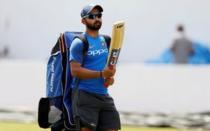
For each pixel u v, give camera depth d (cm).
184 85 3400
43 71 3559
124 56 4112
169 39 4053
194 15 4022
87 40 1803
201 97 3366
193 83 3384
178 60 3766
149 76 3450
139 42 4097
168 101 3419
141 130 3116
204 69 3369
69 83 1833
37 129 3033
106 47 1842
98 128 1845
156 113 3394
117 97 3497
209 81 3356
